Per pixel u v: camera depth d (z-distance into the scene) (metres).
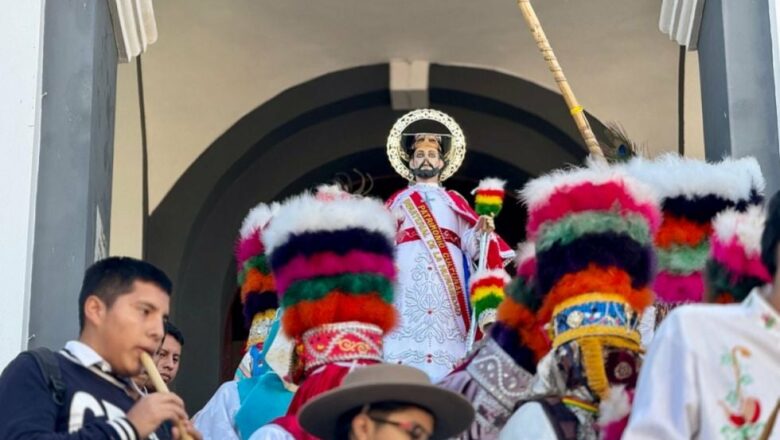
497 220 19.94
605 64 18.41
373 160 19.20
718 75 13.45
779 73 12.85
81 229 12.40
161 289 8.92
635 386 8.18
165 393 8.39
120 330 8.74
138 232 18.27
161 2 17.78
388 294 10.01
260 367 12.21
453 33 18.50
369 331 9.88
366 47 18.66
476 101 18.84
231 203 18.81
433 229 13.04
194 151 18.59
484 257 12.52
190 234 18.45
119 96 18.20
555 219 8.62
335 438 8.01
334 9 18.11
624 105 18.50
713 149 13.65
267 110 18.69
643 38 18.12
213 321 18.42
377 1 18.03
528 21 12.56
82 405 8.41
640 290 8.55
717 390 6.94
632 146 15.37
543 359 8.54
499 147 18.92
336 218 9.97
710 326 7.02
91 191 12.66
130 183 18.30
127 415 8.27
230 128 18.66
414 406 7.89
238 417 11.08
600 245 8.52
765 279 8.43
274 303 12.58
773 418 6.80
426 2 18.11
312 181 19.11
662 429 6.90
